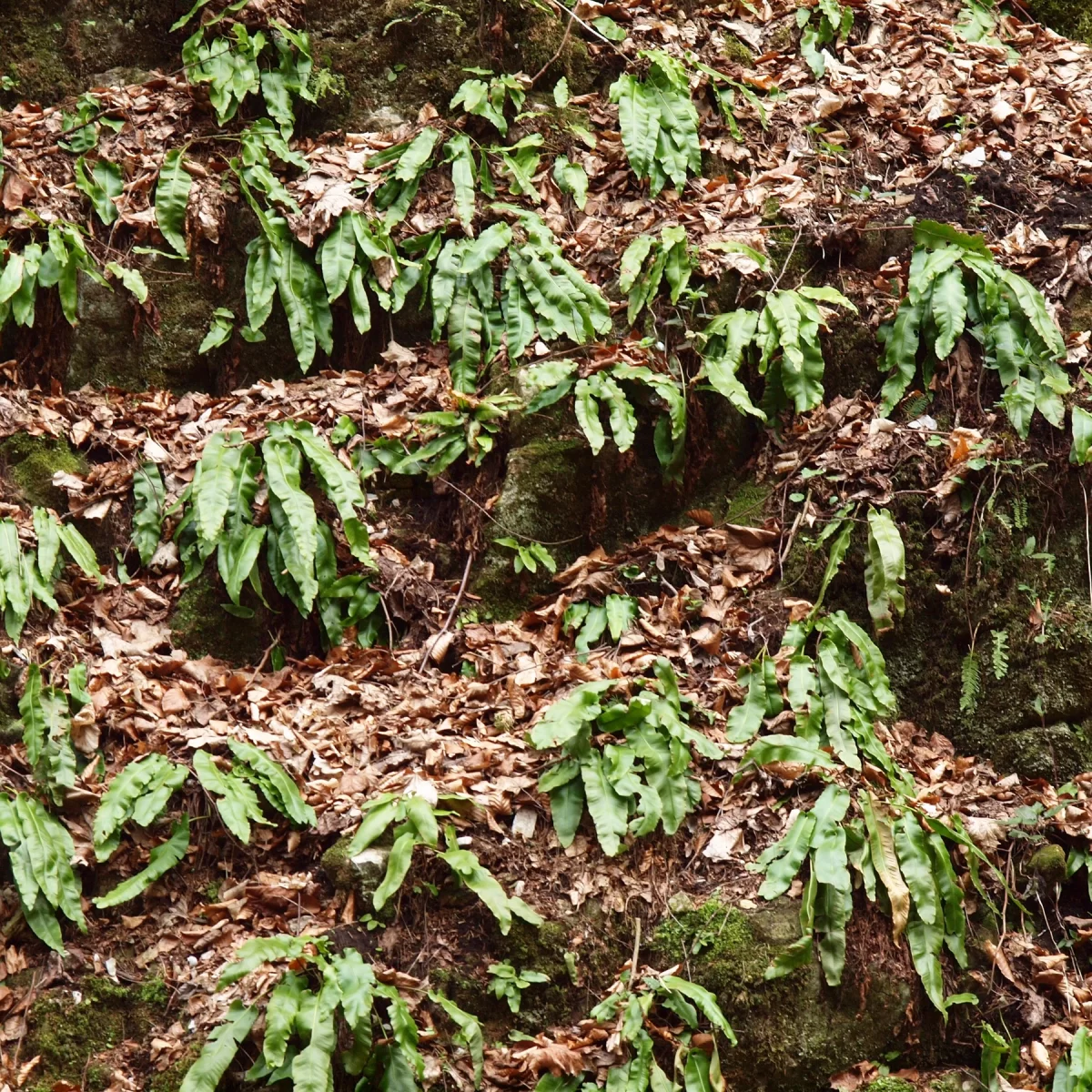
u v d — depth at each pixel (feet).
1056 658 18.83
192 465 20.38
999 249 21.24
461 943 16.21
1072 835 17.78
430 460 20.70
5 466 19.88
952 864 17.25
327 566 19.53
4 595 18.11
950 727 19.29
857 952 16.62
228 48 23.04
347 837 16.74
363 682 18.84
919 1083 16.58
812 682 18.24
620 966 16.39
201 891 16.97
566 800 16.99
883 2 25.39
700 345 20.75
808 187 22.29
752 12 25.05
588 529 20.44
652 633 19.06
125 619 19.42
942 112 23.38
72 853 16.85
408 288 21.85
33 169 22.03
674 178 22.34
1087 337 20.48
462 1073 15.53
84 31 23.70
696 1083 15.61
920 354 20.66
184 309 21.95
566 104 23.44
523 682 18.43
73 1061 16.02
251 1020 15.37
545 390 20.44
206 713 18.38
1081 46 25.72
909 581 19.58
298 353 21.42
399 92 23.79
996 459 19.48
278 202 21.95
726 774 17.72
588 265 21.89
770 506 20.29
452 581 20.17
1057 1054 16.48
